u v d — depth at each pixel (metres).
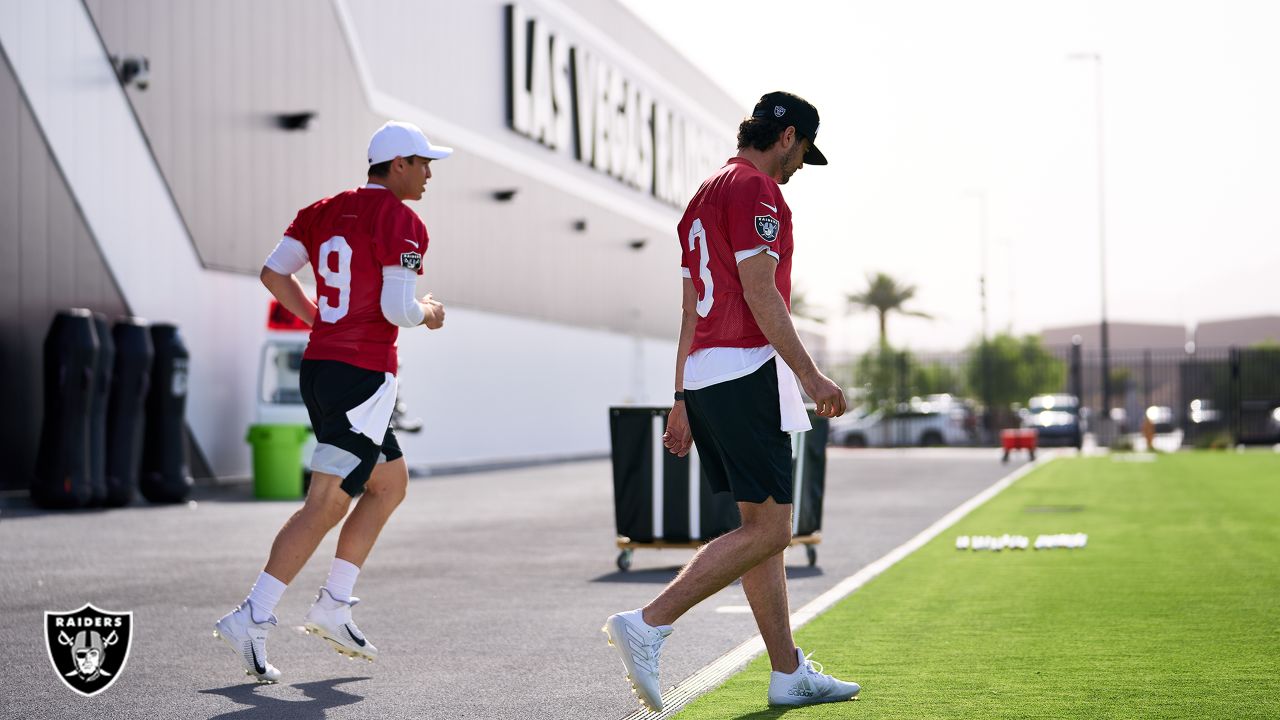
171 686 4.62
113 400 13.76
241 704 4.32
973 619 6.04
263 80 18.89
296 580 7.75
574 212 31.33
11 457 14.27
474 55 25.92
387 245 4.71
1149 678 4.57
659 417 8.50
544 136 29.27
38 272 14.63
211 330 17.66
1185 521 11.62
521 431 27.95
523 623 6.14
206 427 17.55
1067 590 7.06
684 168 41.38
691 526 8.43
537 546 9.99
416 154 4.82
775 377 4.05
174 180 16.91
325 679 4.77
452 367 24.56
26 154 14.47
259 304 18.70
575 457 31.00
